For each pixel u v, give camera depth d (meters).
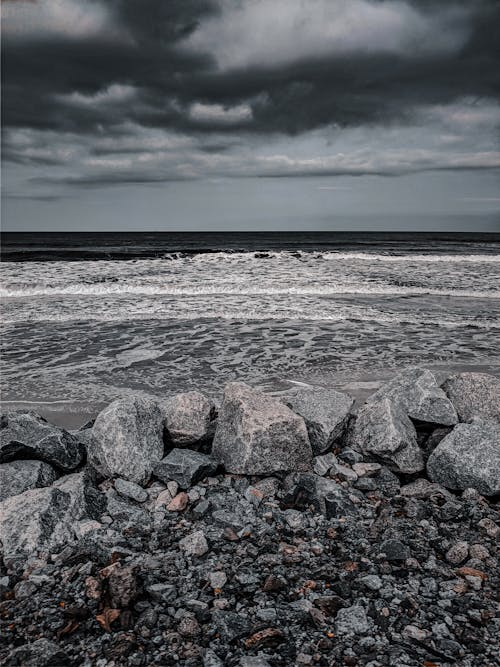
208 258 28.94
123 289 18.92
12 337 11.92
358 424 5.56
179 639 2.89
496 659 2.75
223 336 12.14
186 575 3.51
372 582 3.40
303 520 4.27
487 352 10.62
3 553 3.76
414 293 18.86
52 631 2.98
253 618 3.07
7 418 5.42
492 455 4.79
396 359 10.07
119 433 4.85
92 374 9.05
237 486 4.77
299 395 6.00
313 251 35.66
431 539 4.02
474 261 28.75
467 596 3.31
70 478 4.91
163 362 9.88
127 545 3.88
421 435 5.87
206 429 5.43
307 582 3.42
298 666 2.70
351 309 15.62
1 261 27.20
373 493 4.79
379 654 2.78
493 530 4.09
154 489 4.73
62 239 63.81
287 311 15.22
